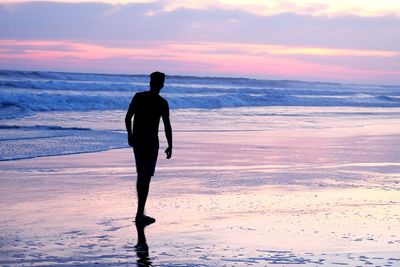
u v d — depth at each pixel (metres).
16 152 16.02
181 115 34.41
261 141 20.88
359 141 21.34
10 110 33.62
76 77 69.50
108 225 8.12
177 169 13.80
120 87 57.22
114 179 12.20
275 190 11.05
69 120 28.91
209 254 6.64
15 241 7.11
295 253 6.66
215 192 10.77
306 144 20.02
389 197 10.38
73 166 13.96
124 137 20.98
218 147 18.75
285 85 106.31
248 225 8.12
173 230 7.83
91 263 6.22
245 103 49.66
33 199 9.88
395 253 6.67
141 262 6.29
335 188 11.33
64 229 7.81
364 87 132.25
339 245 7.02
